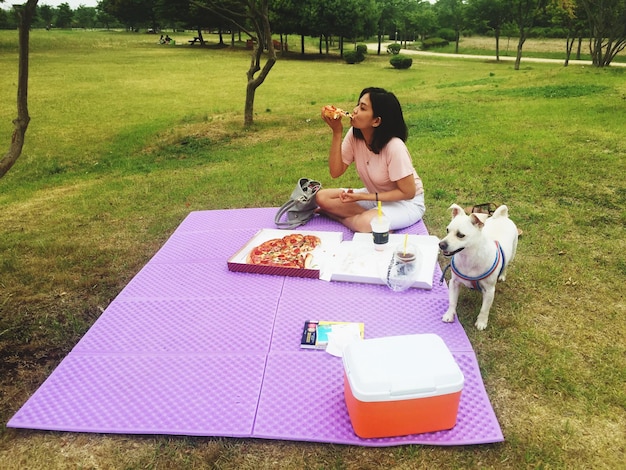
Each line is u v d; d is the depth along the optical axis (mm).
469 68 32781
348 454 2445
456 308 3600
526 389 2848
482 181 6367
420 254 3785
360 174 4660
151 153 9797
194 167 8406
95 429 2611
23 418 2697
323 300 3643
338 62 38625
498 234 3504
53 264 4672
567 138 8164
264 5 10789
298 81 23969
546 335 3297
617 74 16969
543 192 5859
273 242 4414
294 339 3215
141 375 2969
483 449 2463
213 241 4727
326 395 2762
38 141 11172
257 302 3646
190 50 44062
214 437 2561
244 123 11734
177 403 2748
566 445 2477
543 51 49688
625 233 4730
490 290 3229
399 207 4527
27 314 3830
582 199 5609
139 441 2572
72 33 70250
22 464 2480
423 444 2465
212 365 3018
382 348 2504
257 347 3156
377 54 49125
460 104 12961
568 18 28047
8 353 3354
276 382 2859
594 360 3064
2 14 64438
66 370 3043
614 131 8484
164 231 5371
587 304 3652
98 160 9500
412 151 8094
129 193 6820
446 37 66750
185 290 3867
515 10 32250
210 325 3402
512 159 7164
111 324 3475
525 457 2402
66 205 6527
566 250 4441
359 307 3547
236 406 2709
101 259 4766
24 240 5320
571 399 2760
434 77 25734
